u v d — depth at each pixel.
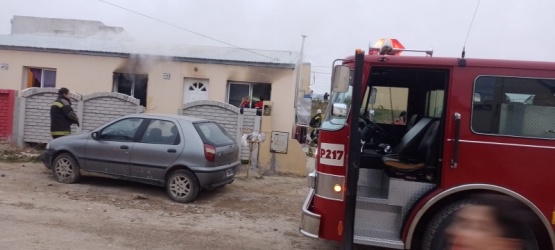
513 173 4.68
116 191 8.84
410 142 5.59
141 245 5.89
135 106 12.40
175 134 8.48
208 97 16.75
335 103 5.12
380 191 5.45
